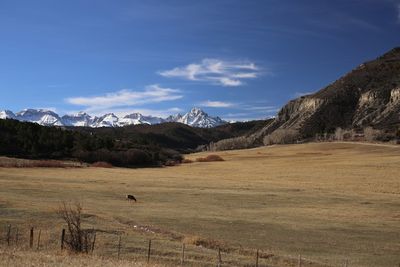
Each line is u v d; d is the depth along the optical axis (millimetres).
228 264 30766
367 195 72625
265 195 71625
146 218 49688
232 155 199875
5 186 73375
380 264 34969
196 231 44375
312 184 88688
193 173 120812
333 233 45500
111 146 172375
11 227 40281
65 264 25047
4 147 147000
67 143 160750
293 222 50469
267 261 33469
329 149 191375
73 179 92312
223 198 68438
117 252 32594
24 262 24969
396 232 46531
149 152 165750
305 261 34125
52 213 45938
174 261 30688
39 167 123188
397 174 102188
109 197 66875
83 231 35344
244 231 45344
